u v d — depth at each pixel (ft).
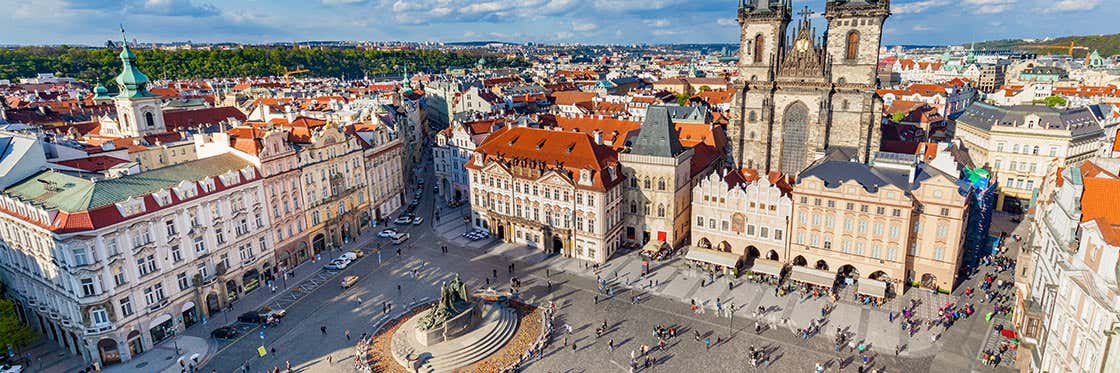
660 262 402.31
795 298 346.33
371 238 465.06
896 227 334.03
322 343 311.06
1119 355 190.19
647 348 299.79
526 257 419.95
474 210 476.13
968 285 350.43
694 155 463.83
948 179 321.93
